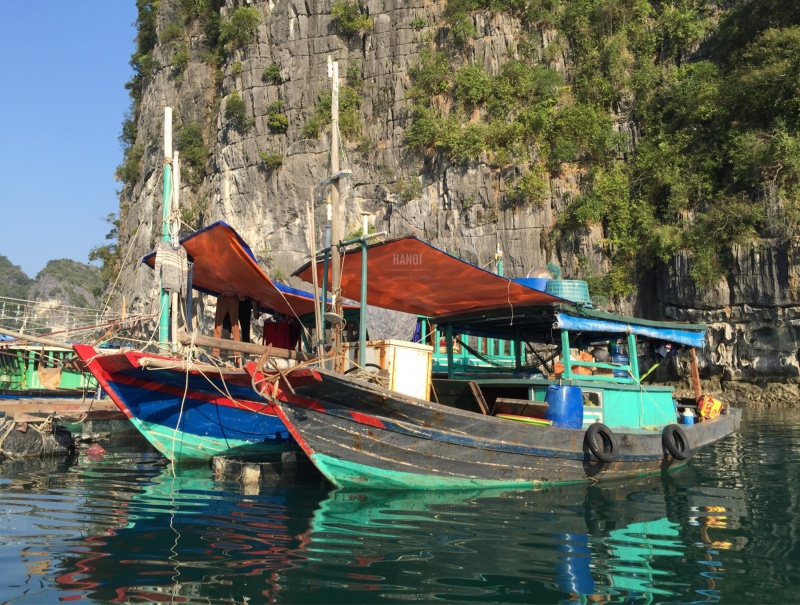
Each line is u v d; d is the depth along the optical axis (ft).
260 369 27.73
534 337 43.19
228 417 38.78
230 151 137.39
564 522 24.14
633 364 37.55
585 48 124.06
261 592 16.42
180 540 21.03
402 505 26.66
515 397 36.24
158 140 153.58
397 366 30.96
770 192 95.96
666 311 104.32
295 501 27.35
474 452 29.60
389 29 133.69
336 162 33.58
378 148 130.00
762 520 24.72
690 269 100.94
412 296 38.42
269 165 133.69
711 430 41.73
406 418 28.25
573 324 34.58
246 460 38.14
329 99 132.36
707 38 118.42
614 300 109.40
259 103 136.67
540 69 122.52
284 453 37.68
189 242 38.58
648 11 123.75
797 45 99.35
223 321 47.62
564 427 32.12
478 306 38.27
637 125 117.50
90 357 34.30
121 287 155.12
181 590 16.49
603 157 117.08
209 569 18.12
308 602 15.81
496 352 55.57
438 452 29.12
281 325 51.52
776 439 52.26
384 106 131.34
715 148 107.34
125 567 18.24
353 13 135.13
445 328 41.91
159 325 35.45
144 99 170.30
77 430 47.67
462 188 121.29
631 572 18.38
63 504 26.68
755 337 95.45
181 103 153.89
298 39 137.39
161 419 37.09
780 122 99.35
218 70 148.97
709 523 24.22
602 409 35.53
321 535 21.76
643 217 109.09
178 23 159.53
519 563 19.07
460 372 40.98
